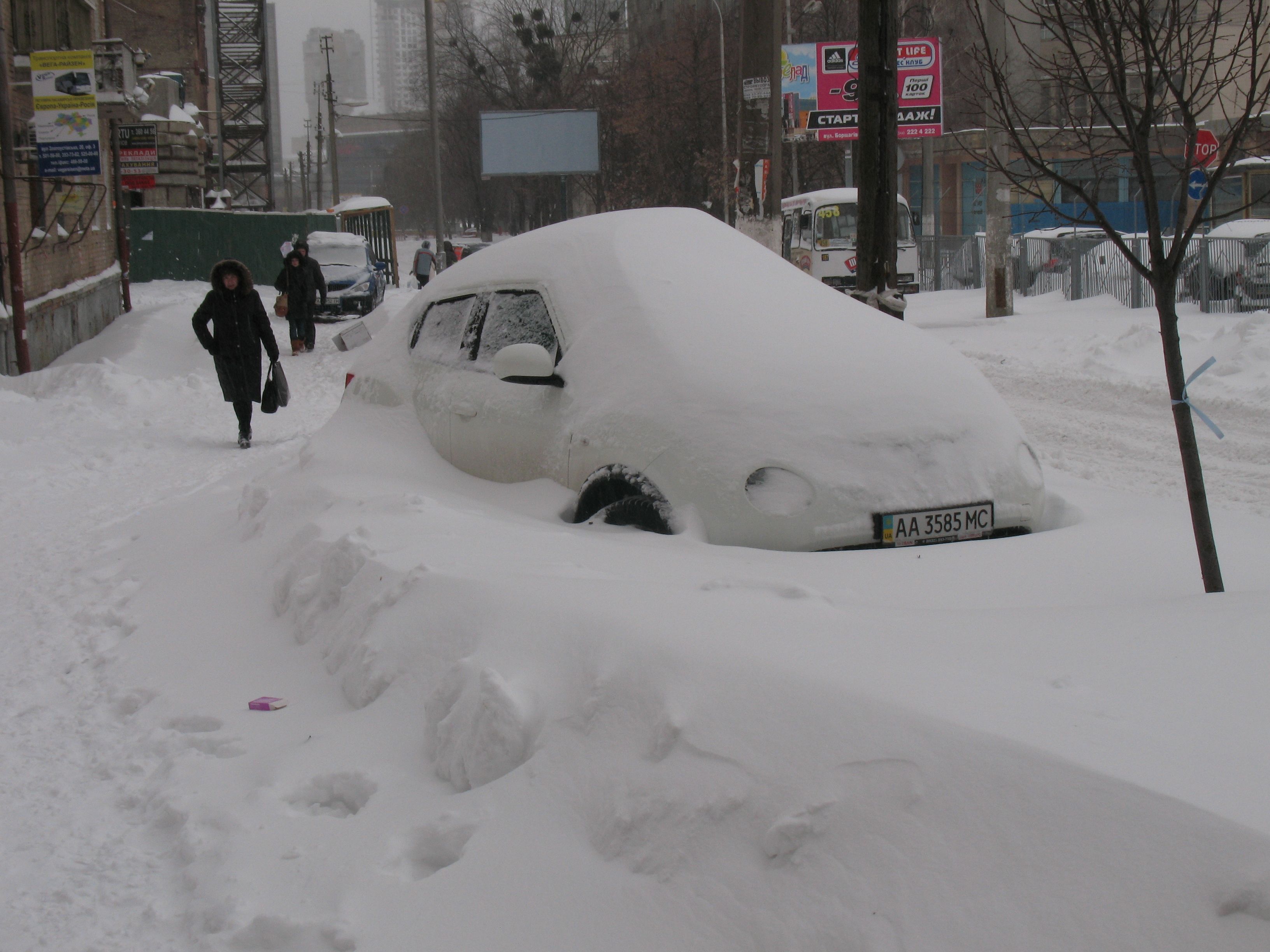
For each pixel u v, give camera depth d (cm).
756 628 314
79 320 2180
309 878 296
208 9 6316
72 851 335
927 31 3584
